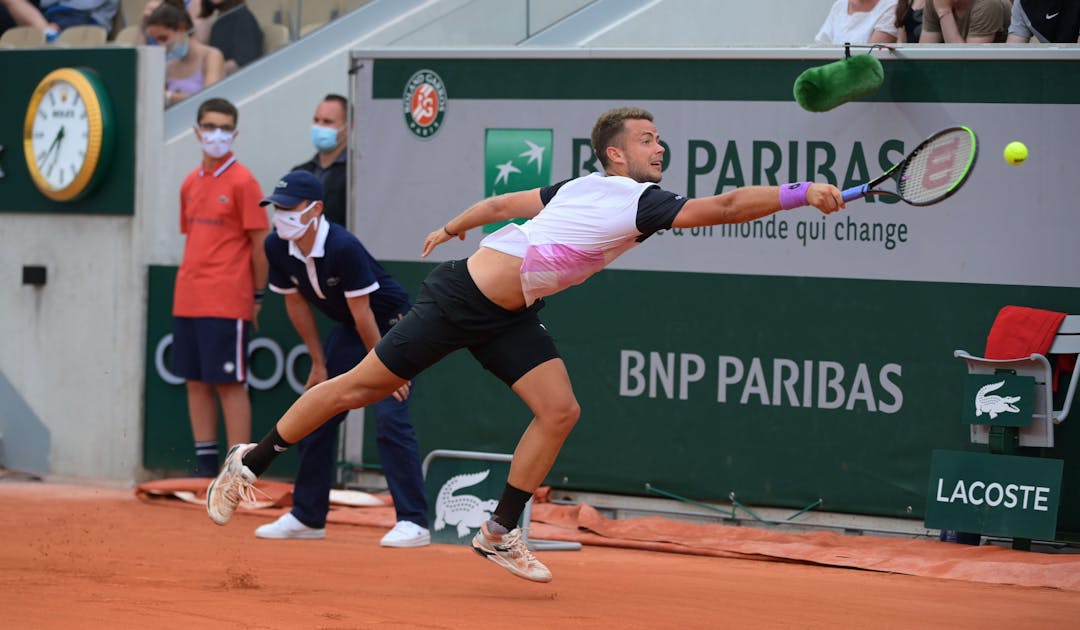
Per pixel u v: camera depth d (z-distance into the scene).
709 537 20.88
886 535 21.06
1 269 27.44
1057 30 21.33
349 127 24.39
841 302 21.23
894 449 20.94
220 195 24.25
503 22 25.16
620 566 17.94
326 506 19.97
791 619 13.20
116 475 26.31
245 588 13.87
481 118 23.48
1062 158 20.16
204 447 24.91
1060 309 20.20
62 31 31.27
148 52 26.17
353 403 13.82
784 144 21.62
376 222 24.23
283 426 14.05
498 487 19.77
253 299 24.67
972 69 20.56
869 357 21.08
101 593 13.05
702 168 22.09
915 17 23.00
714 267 21.95
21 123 27.08
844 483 21.22
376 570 16.17
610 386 22.64
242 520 22.09
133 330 26.16
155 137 26.41
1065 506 20.02
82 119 26.03
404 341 13.51
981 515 19.56
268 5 28.20
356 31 27.55
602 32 25.20
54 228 26.92
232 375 24.36
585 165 22.83
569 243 12.98
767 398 21.69
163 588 13.60
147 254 26.30
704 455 22.06
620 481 22.58
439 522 20.08
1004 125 20.42
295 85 27.22
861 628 12.80
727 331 21.89
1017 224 20.38
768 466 21.69
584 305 22.77
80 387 26.67
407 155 24.02
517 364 13.75
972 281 20.58
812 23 24.30
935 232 20.77
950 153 12.48
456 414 23.58
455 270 13.49
